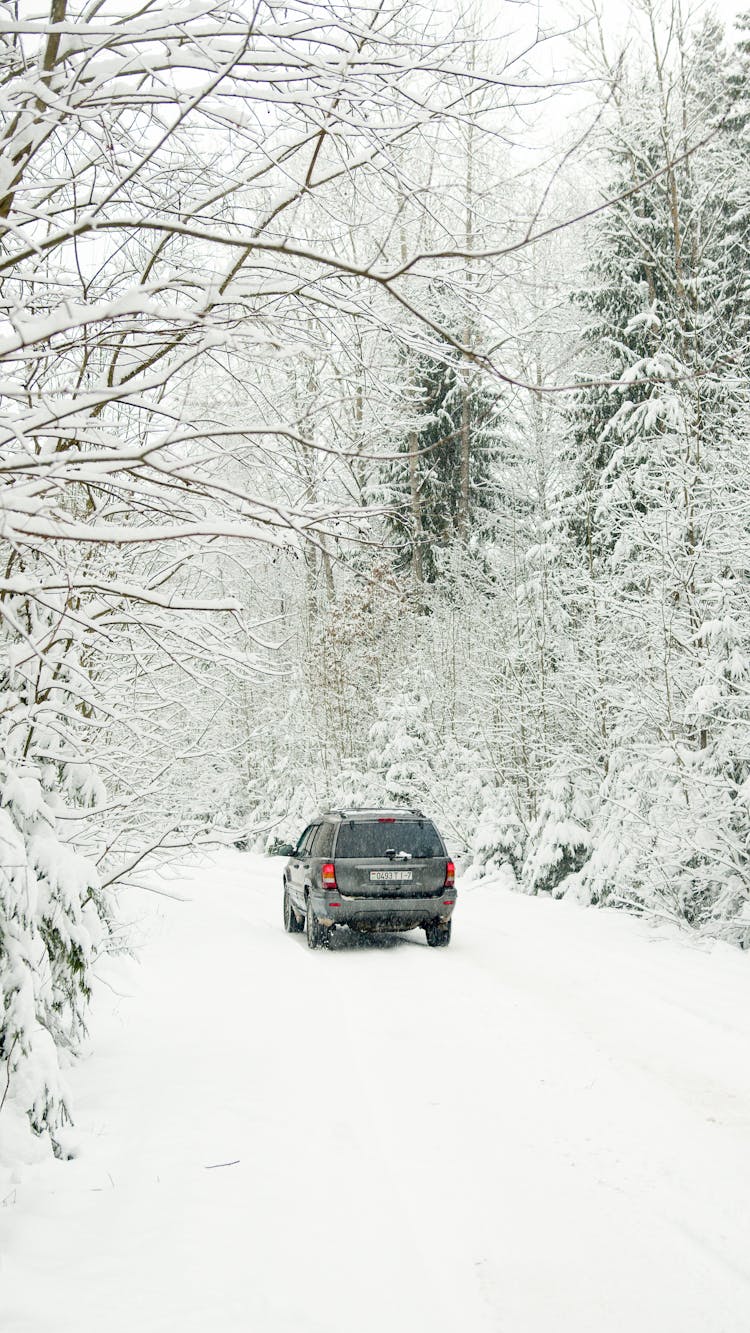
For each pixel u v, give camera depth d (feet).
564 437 72.74
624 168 46.73
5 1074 15.12
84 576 13.85
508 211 13.70
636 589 52.80
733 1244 13.55
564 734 63.00
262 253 14.28
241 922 49.08
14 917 15.19
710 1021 26.55
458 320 15.51
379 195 14.80
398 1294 11.81
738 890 39.17
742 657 42.22
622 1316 11.60
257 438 15.07
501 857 64.34
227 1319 10.94
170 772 22.03
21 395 9.84
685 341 54.65
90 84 11.75
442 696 82.84
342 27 12.05
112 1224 13.34
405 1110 18.80
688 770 41.45
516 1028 25.68
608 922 45.44
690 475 45.88
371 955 38.45
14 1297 11.28
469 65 13.28
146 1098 18.79
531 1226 13.96
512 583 76.43
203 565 17.28
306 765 94.94
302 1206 14.10
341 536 12.75
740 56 71.51
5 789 16.75
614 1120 18.56
